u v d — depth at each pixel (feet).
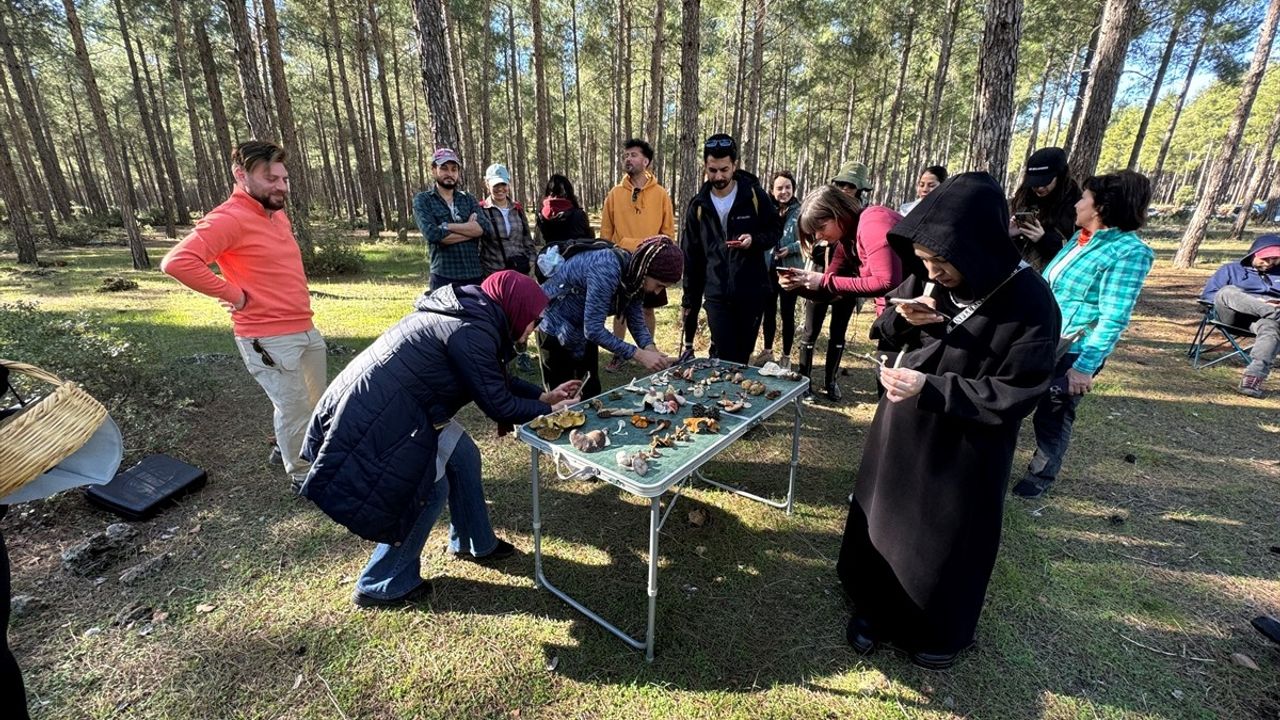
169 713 5.92
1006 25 14.62
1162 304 25.43
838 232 9.69
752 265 11.34
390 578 7.23
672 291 27.81
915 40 64.80
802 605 7.61
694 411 7.39
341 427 5.93
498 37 67.36
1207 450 11.93
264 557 8.34
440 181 13.56
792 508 9.80
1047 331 5.10
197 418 12.78
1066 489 10.44
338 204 95.45
